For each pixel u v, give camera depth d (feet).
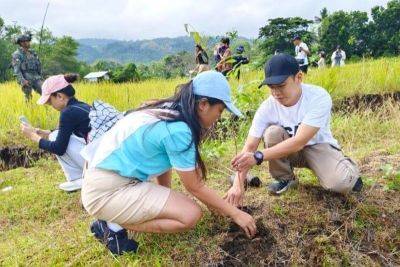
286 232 10.37
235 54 18.94
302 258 9.96
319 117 9.75
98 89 27.99
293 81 9.75
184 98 8.52
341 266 9.86
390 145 15.60
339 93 26.12
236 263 9.87
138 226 9.45
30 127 13.76
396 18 154.10
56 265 9.87
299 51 37.58
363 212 10.80
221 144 15.35
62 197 13.73
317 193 11.52
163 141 8.55
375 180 12.19
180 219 9.00
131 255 9.94
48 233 11.46
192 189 9.02
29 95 25.27
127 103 25.71
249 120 15.69
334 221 10.60
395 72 29.30
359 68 32.60
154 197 9.04
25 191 14.40
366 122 19.04
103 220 9.76
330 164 10.46
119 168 8.89
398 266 9.98
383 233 10.45
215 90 8.35
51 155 18.74
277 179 11.55
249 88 15.42
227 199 10.27
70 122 13.00
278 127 10.57
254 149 10.95
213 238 10.28
